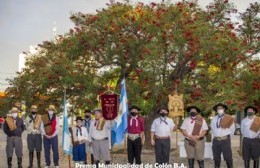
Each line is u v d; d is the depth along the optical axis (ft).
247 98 63.57
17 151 52.29
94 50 66.69
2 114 69.31
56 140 51.60
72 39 66.39
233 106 59.77
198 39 59.52
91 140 47.98
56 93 67.41
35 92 68.28
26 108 67.97
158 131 46.62
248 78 63.31
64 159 64.13
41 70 65.41
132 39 65.10
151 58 59.82
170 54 61.41
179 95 54.85
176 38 59.88
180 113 53.06
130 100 61.82
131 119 48.26
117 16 66.44
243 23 74.38
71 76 63.87
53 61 66.03
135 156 48.29
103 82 67.92
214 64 63.52
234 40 62.49
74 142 52.21
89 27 66.18
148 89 61.52
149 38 63.93
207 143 57.36
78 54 67.72
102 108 50.75
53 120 51.52
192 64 61.36
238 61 62.69
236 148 82.38
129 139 48.14
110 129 49.65
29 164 53.16
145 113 67.82
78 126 52.70
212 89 61.77
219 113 46.50
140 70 60.90
